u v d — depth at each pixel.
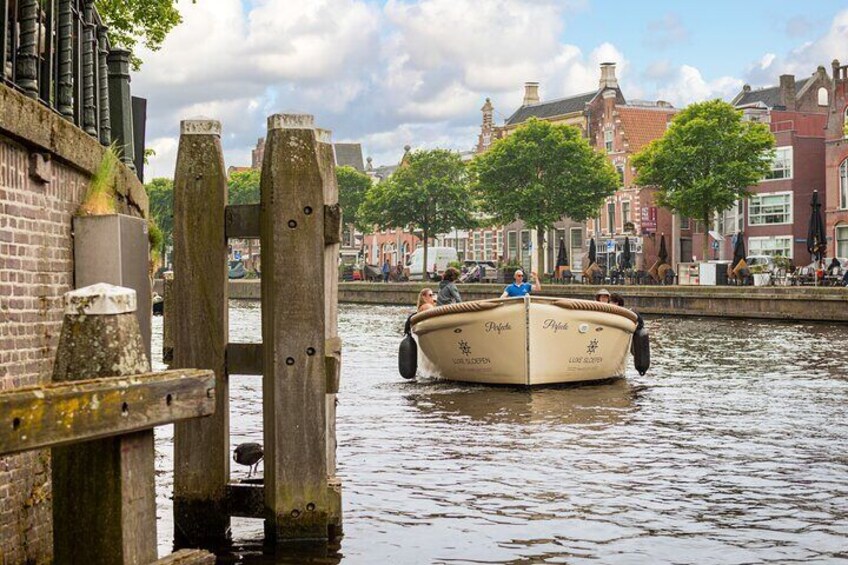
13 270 5.76
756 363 20.77
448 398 15.63
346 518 7.88
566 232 78.75
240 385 16.17
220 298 6.75
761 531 7.64
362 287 63.72
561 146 61.34
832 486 9.12
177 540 6.90
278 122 6.49
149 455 3.67
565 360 17.30
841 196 59.03
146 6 22.42
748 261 59.38
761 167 55.00
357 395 16.06
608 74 79.31
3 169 5.62
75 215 6.80
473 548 7.13
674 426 12.55
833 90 59.28
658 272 53.62
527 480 9.33
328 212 6.52
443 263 72.31
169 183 102.31
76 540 3.57
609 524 7.82
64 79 7.27
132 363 3.67
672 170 55.19
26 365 5.94
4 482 5.54
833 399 15.05
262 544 6.87
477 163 63.34
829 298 36.09
